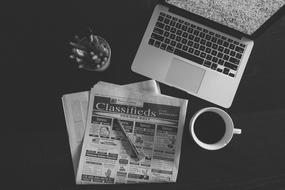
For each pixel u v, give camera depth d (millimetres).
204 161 852
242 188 847
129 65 859
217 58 851
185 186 851
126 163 859
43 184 853
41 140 856
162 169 855
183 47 853
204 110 810
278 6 729
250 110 857
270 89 858
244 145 854
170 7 837
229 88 851
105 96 860
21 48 859
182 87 855
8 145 854
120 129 862
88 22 860
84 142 856
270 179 848
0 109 858
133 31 860
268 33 857
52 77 858
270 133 856
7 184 852
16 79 859
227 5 777
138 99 861
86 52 802
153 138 861
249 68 856
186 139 856
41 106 858
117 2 860
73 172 855
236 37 847
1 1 861
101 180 855
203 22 844
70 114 858
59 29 860
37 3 862
